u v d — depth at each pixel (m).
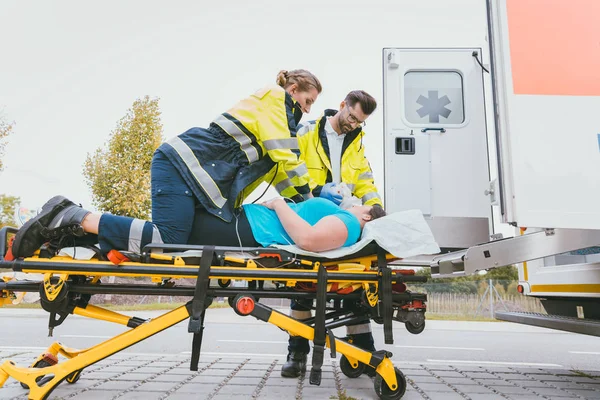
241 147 2.48
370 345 3.07
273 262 2.41
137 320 2.39
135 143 15.07
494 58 2.63
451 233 4.29
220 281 2.55
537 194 2.46
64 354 2.69
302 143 3.42
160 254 2.29
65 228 2.20
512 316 3.78
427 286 14.24
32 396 2.15
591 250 3.93
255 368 3.34
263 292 2.40
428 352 5.62
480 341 7.27
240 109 2.52
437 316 13.45
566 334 8.95
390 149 4.45
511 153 2.48
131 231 2.25
